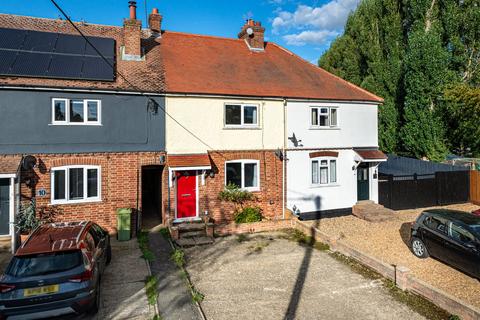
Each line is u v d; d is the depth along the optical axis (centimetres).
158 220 1484
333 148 1659
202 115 1407
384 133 2570
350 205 1700
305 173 1602
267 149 1523
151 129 1332
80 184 1241
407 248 1159
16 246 1085
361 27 2953
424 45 2153
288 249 1148
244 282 888
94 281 687
